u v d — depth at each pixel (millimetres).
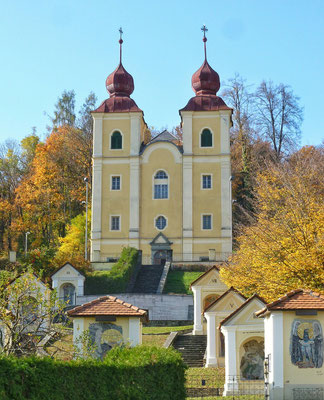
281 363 23516
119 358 21719
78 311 26578
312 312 23656
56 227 87000
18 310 24375
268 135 82625
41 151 86188
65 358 25531
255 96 83625
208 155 72250
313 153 72625
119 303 27000
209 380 31984
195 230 71125
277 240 32969
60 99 99125
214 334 35969
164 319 51094
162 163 72688
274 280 30953
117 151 73125
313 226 32031
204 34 77000
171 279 61219
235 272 37125
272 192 44312
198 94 75375
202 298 43406
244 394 28594
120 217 72000
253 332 29984
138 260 63500
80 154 86375
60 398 17938
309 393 23328
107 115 73750
